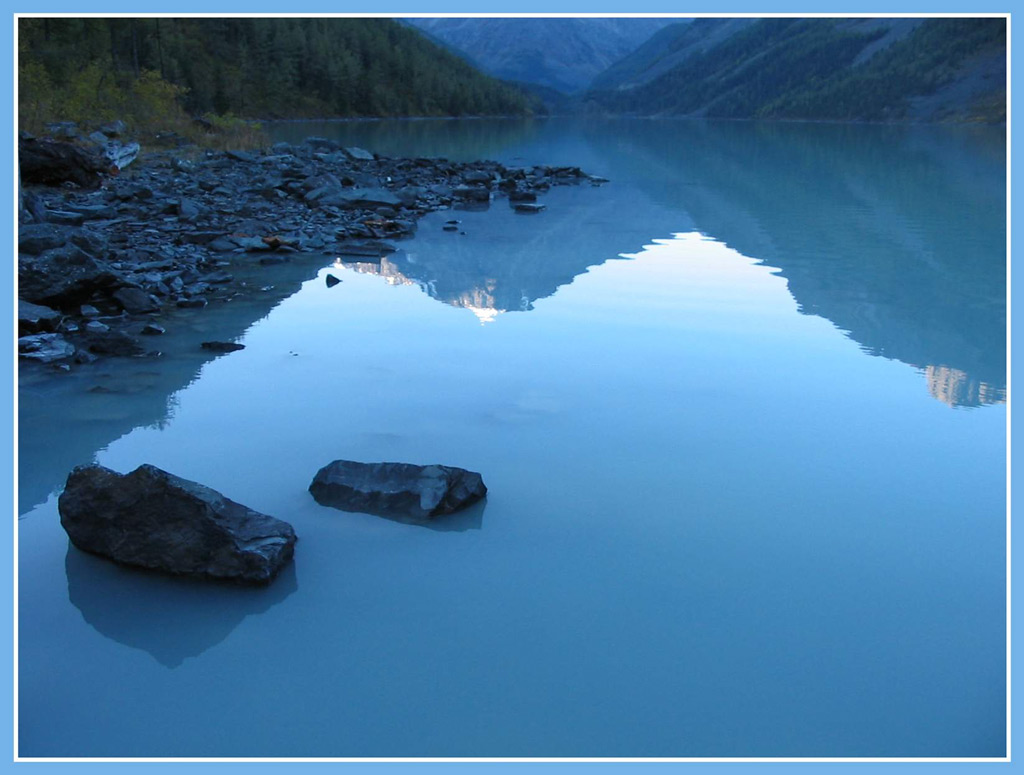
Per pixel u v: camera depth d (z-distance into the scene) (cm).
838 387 517
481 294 768
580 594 296
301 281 821
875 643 272
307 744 228
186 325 656
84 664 261
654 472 393
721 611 288
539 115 17000
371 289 788
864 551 327
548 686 251
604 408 475
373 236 1071
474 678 254
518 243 1051
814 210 1398
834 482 386
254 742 229
